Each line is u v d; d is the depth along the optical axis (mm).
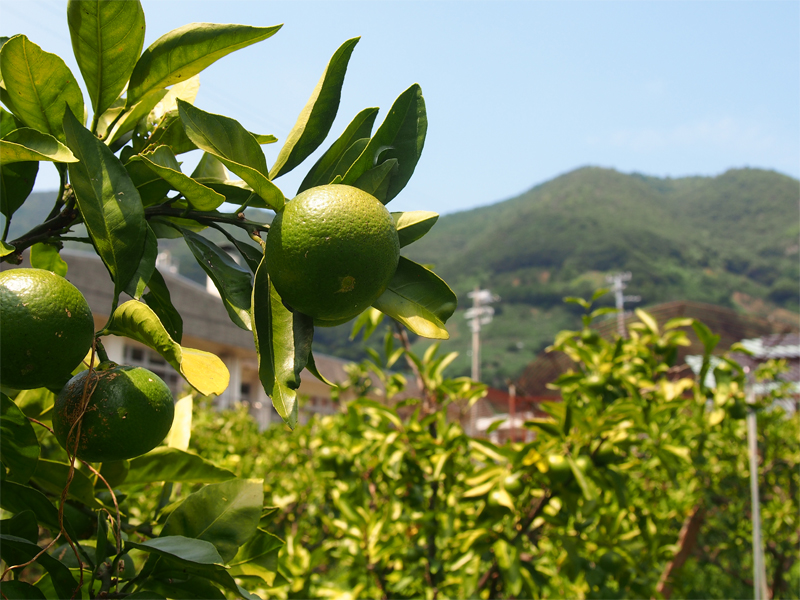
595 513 3775
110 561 1341
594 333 4215
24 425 1099
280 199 1064
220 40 1212
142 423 1054
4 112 1324
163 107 1466
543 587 3400
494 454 3400
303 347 1094
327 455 4223
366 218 1007
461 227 130625
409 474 3971
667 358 4219
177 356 988
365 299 1032
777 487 7613
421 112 1263
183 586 1255
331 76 1189
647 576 4297
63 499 1086
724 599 7391
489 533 3193
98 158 1111
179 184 1086
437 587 3770
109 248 1085
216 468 1548
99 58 1192
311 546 5027
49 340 960
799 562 7855
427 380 3971
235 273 1221
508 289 84375
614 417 3152
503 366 60156
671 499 5891
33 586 1087
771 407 7492
